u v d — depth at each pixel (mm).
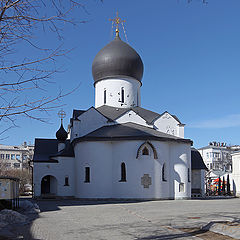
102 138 35656
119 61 44781
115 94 44531
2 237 12289
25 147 119062
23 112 8883
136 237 12125
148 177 34750
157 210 22500
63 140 43281
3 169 76688
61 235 12820
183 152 38125
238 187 53594
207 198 41594
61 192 39531
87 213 21016
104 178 35406
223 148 98938
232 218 17281
